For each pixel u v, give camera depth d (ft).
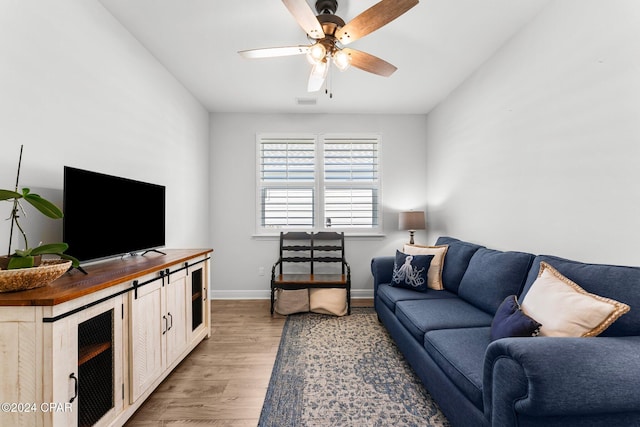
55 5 5.46
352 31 5.79
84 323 4.37
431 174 13.26
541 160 6.92
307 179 13.84
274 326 10.19
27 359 3.72
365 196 13.88
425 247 10.00
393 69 7.09
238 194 13.58
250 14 7.06
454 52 8.70
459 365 4.83
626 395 3.30
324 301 11.30
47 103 5.33
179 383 6.79
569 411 3.30
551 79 6.60
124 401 5.22
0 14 4.51
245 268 13.57
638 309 4.14
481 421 4.13
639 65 4.82
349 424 5.47
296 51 6.50
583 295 4.40
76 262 4.79
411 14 7.06
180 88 10.58
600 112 5.48
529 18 7.19
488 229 9.05
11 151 4.72
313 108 13.10
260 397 6.28
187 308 7.72
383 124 13.75
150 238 7.85
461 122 10.65
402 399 6.19
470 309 7.25
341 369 7.38
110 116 7.00
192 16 7.13
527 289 5.87
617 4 5.14
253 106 12.85
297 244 13.61
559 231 6.43
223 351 8.36
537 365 3.32
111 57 7.03
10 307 3.70
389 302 8.68
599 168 5.50
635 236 4.90
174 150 10.15
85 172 5.60
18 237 4.88
